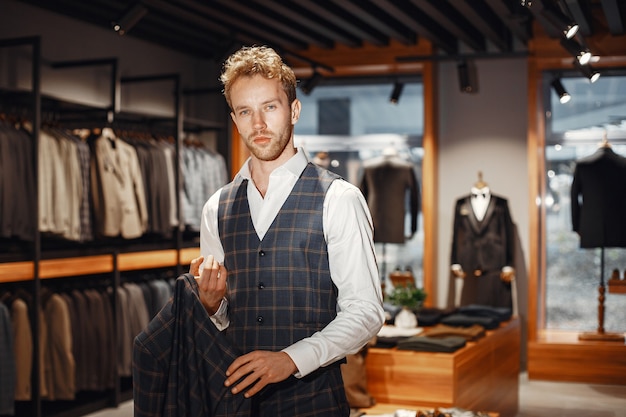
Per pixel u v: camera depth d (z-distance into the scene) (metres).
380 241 7.61
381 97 8.16
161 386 1.87
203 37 7.22
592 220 6.94
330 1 6.03
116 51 6.71
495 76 7.50
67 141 5.54
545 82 7.57
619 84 7.42
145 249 6.37
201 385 1.83
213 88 7.23
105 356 5.73
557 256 7.57
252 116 1.82
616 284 6.98
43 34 5.88
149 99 7.17
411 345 4.27
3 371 4.68
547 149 7.61
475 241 7.23
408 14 6.04
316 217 1.91
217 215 2.05
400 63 7.45
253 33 6.81
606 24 6.82
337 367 1.96
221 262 2.06
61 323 5.32
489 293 7.17
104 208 5.85
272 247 1.93
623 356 6.69
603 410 5.90
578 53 5.71
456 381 4.11
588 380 6.79
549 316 7.61
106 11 6.29
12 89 4.94
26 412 5.27
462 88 7.04
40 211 5.26
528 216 7.39
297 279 1.91
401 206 7.57
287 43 7.23
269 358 1.73
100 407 5.76
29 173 5.13
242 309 1.96
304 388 1.89
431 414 3.70
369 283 1.86
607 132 7.45
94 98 6.43
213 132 8.02
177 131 6.62
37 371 4.98
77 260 5.43
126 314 5.97
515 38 7.44
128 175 6.08
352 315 1.80
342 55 7.63
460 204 7.32
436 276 7.63
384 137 8.13
